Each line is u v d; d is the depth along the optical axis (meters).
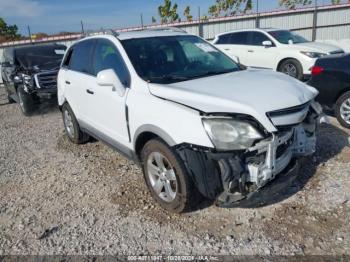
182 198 3.16
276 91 3.17
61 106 5.84
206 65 4.18
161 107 3.23
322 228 2.98
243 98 3.01
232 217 3.26
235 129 2.81
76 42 5.47
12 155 5.64
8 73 9.63
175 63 4.03
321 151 4.46
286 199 3.45
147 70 3.80
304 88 3.50
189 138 2.95
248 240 2.92
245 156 2.88
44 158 5.34
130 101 3.62
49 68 8.83
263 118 2.84
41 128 7.24
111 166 4.73
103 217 3.48
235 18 19.81
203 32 20.08
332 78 5.60
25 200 4.01
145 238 3.09
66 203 3.84
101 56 4.43
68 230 3.32
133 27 19.11
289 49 10.05
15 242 3.21
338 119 5.66
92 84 4.49
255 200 2.93
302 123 3.31
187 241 2.99
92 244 3.07
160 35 4.39
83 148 5.58
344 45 16.77
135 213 3.50
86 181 4.34
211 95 3.11
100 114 4.39
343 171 3.90
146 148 3.47
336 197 3.40
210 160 2.88
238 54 11.51
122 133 3.93
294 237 2.90
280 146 3.07
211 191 2.94
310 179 3.79
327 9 19.73
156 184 3.49
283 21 19.91
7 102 11.25
